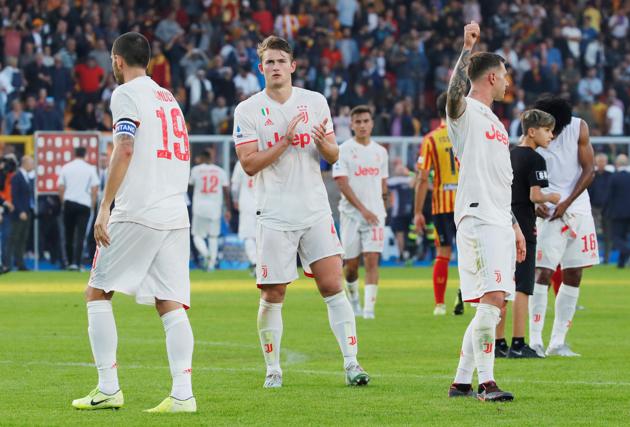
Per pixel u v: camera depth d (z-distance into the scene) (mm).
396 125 80375
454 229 39281
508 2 91938
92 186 65438
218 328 34781
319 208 22625
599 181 74688
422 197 39281
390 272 65125
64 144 68312
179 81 80562
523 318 27422
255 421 18375
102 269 19547
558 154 28469
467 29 20047
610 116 86188
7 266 64812
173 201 19781
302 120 22406
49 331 33719
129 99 19469
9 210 64500
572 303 28375
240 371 24922
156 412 19281
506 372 24781
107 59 79188
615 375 24234
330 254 22672
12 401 20656
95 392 19781
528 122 26688
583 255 28250
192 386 22547
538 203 26719
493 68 20906
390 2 90750
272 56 22344
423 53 85812
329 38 84688
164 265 19672
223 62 81812
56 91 76875
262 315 22656
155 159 19609
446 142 38688
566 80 88500
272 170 22469
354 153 38875
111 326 19781
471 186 20516
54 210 68500
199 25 83750
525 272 26953
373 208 38719
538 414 19078
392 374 24359
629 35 94375
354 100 82250
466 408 19688
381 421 18406
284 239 22438
